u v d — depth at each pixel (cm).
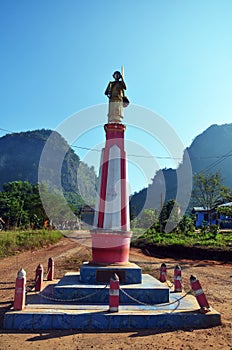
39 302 823
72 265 1869
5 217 4247
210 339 671
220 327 748
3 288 1199
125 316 738
